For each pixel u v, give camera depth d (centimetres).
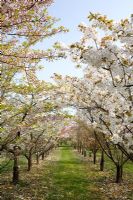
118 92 807
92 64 698
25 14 506
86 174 2256
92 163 3272
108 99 1023
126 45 731
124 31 658
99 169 2611
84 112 1368
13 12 489
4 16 488
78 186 1692
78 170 2547
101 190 1561
